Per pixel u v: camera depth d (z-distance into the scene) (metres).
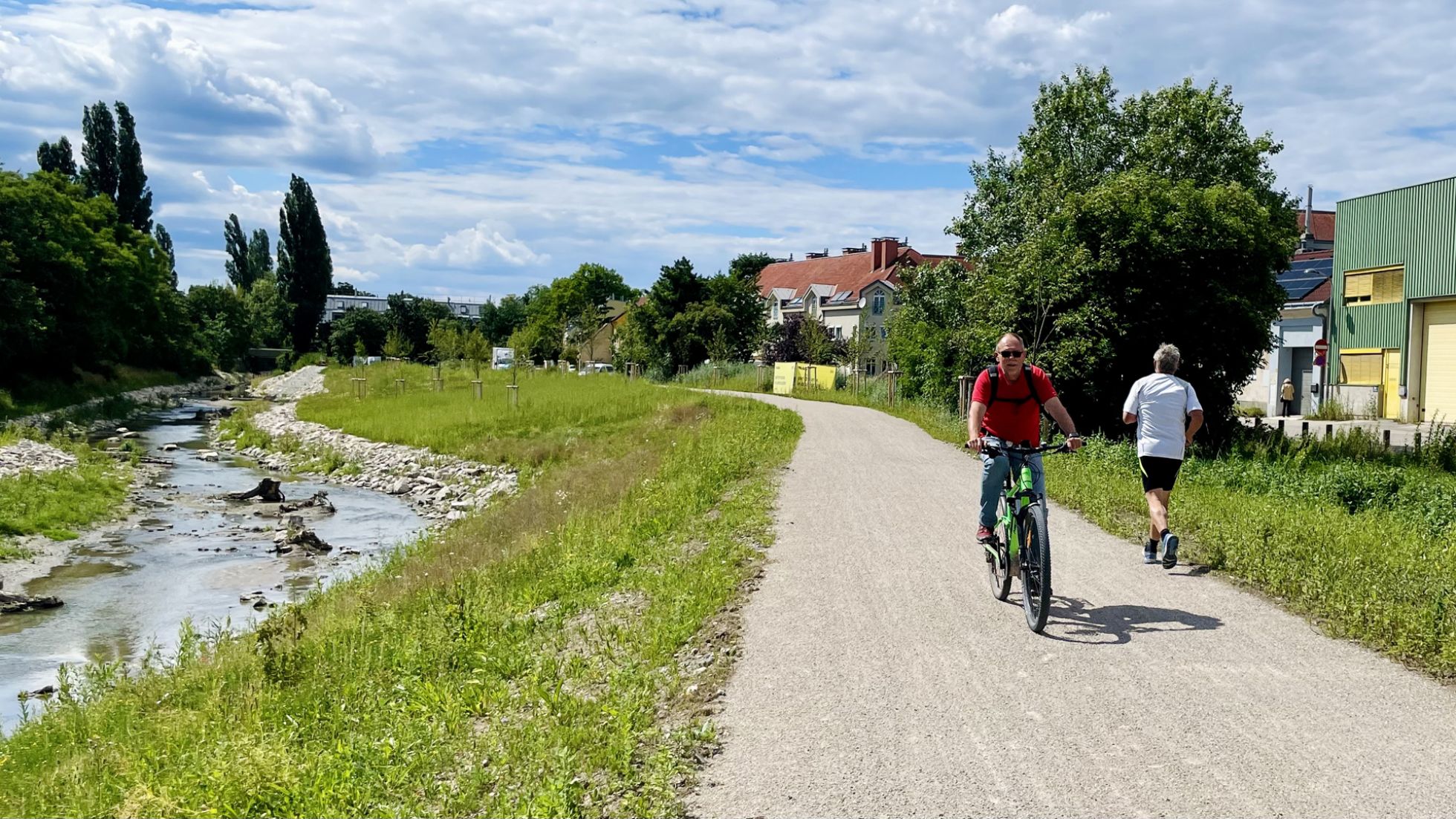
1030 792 4.23
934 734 4.87
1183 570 8.27
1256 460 16.83
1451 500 12.05
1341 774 4.30
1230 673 5.61
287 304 105.94
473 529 16.81
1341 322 37.19
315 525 21.61
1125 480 12.81
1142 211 21.69
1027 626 6.67
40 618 13.80
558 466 26.55
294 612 9.74
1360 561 7.79
